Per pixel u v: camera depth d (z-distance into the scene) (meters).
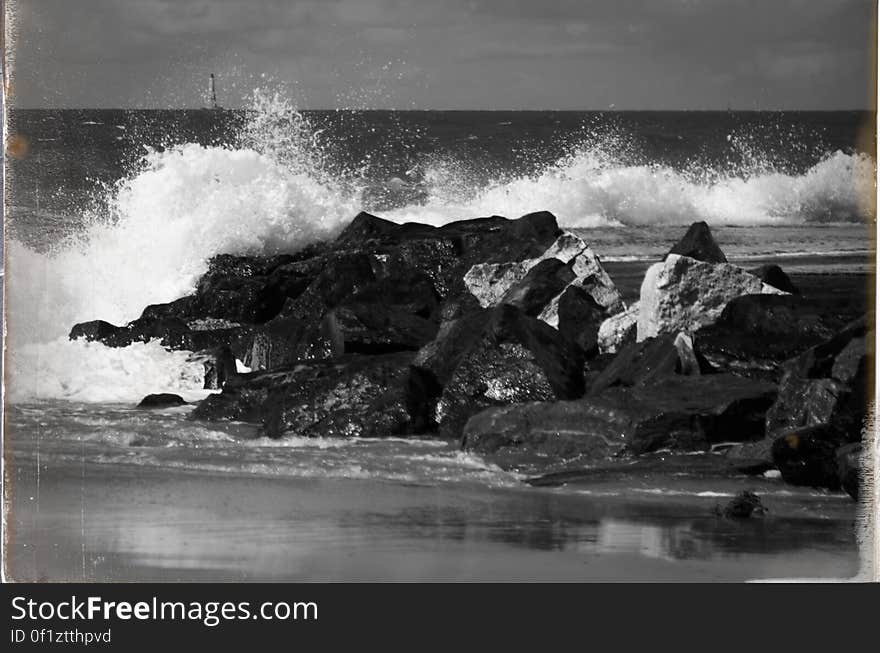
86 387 12.43
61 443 9.93
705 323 11.69
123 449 9.78
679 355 10.41
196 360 12.97
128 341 13.66
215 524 7.56
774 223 31.95
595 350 12.30
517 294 13.02
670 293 11.68
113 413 11.28
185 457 9.52
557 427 9.59
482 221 17.33
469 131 61.66
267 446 10.02
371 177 37.84
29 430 10.38
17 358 12.66
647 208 31.64
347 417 10.47
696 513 7.91
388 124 64.69
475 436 9.81
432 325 12.76
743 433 9.65
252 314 15.21
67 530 7.36
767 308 11.36
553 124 70.81
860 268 19.31
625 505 8.10
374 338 12.27
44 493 8.26
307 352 12.91
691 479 8.77
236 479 8.84
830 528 7.57
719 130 68.31
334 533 7.38
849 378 9.27
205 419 11.02
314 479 8.84
